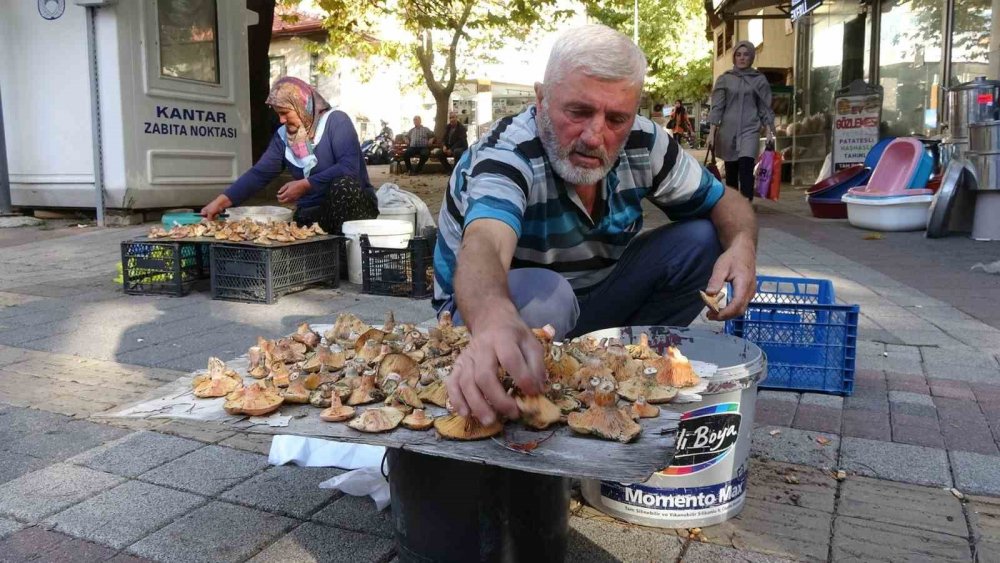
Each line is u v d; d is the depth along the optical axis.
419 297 5.56
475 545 1.88
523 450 1.61
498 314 1.68
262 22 12.18
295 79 5.98
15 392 3.62
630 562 2.21
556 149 2.22
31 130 9.27
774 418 3.24
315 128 6.05
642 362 2.10
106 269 6.68
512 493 1.88
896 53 11.76
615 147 2.21
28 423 3.24
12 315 5.08
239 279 5.44
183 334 4.61
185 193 9.58
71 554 2.26
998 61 8.75
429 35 22.58
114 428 3.19
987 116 7.72
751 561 2.21
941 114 10.08
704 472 2.34
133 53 8.79
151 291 5.66
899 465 2.78
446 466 1.85
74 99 8.99
